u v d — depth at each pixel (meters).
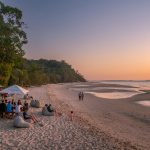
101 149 17.03
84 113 38.47
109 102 56.12
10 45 37.81
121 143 20.06
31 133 19.95
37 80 136.88
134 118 35.31
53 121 25.50
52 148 16.48
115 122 32.00
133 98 66.06
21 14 38.00
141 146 20.67
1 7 36.84
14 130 20.58
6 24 36.75
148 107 47.50
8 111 24.84
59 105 43.69
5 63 42.81
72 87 136.50
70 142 18.16
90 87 135.12
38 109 32.62
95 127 26.25
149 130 27.86
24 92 28.19
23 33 38.69
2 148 15.93
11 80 65.25
